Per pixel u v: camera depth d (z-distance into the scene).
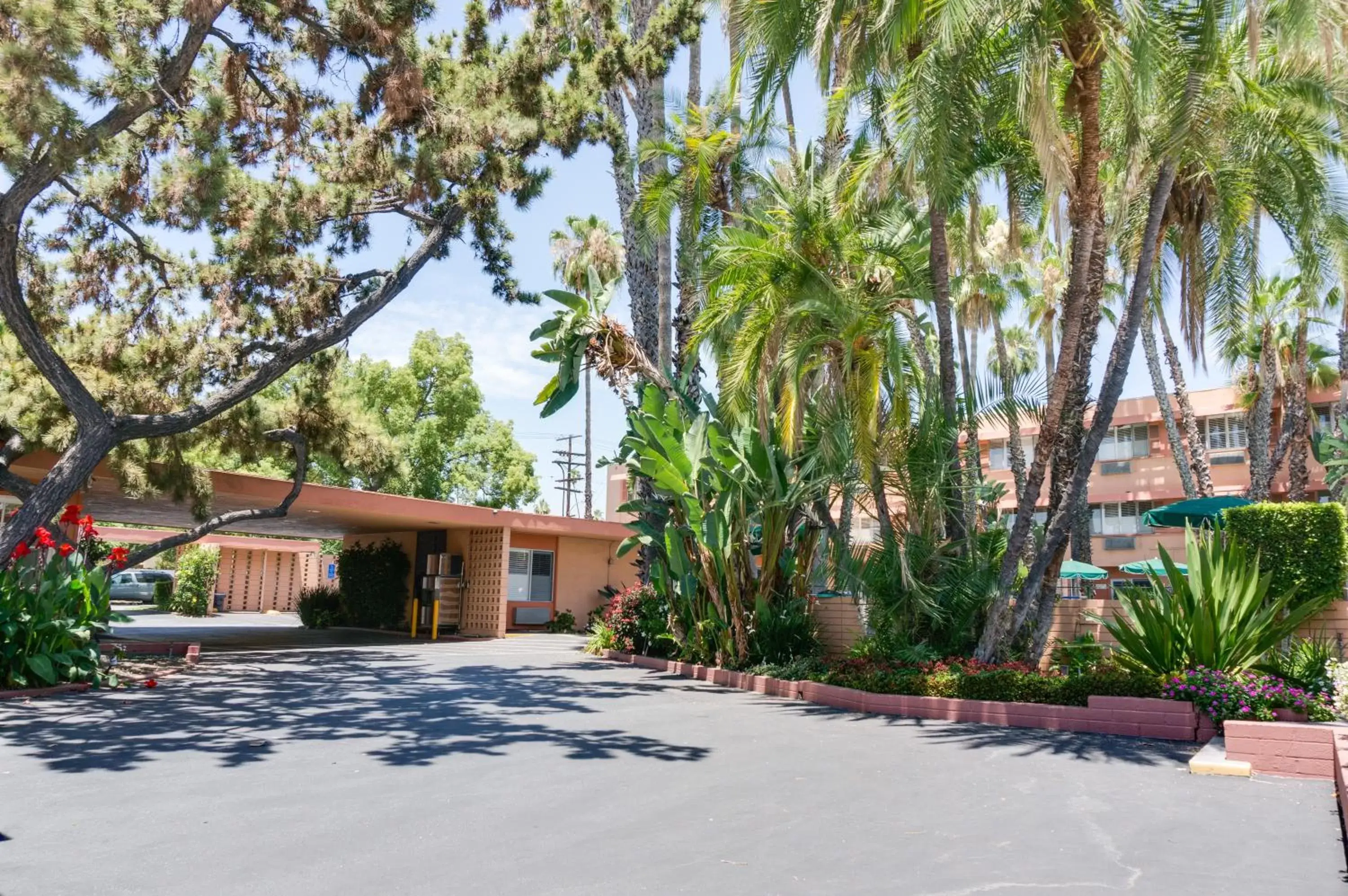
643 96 19.05
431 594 23.20
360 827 4.81
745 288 13.02
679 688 12.49
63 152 10.52
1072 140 11.22
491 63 14.38
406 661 15.38
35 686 10.33
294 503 18.69
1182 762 7.19
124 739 7.39
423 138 13.65
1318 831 4.98
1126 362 10.66
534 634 24.30
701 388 15.49
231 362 14.59
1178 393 25.56
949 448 11.61
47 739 7.37
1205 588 8.90
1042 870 4.20
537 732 8.20
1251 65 9.23
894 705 10.05
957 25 9.16
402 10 12.59
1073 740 8.25
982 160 12.16
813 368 12.85
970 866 4.25
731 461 13.34
